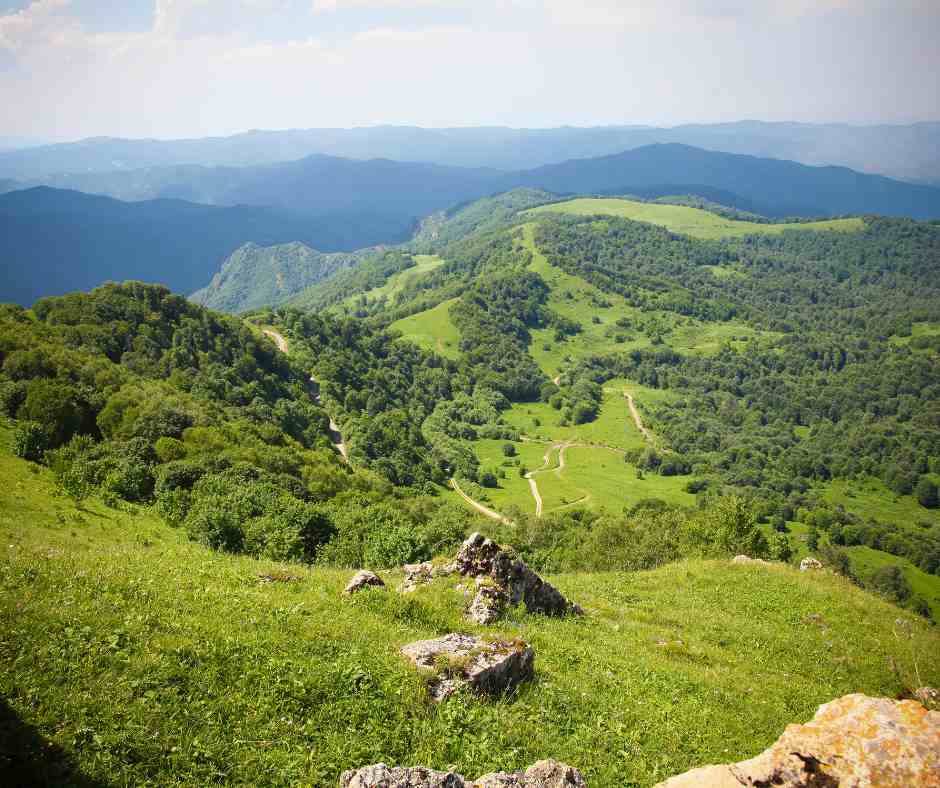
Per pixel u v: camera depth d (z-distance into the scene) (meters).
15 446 64.12
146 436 81.06
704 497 182.12
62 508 42.78
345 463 141.62
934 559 166.88
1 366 88.88
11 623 13.24
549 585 26.88
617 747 15.13
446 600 22.36
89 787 9.90
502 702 15.41
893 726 10.13
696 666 24.08
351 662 14.83
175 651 13.59
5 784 9.44
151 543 37.62
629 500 186.50
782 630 30.92
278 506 52.69
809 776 9.86
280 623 16.52
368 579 22.06
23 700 11.17
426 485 167.38
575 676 19.14
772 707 20.94
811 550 159.75
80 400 83.00
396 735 12.83
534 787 11.17
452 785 10.58
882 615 34.38
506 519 146.50
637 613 30.83
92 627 13.77
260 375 171.88
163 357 141.50
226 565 24.11
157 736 11.21
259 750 11.58
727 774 10.11
